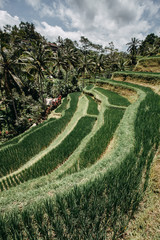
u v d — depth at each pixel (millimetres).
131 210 3850
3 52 17188
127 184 4031
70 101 28438
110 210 3646
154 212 3760
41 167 9141
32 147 12859
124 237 3363
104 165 5793
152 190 4355
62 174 7535
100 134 10797
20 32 47094
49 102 33000
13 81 19609
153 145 6305
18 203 4441
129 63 48219
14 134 20422
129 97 20188
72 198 3725
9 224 3303
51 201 3824
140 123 8383
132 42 42312
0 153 11914
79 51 65938
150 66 26625
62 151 10531
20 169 9992
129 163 5086
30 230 3273
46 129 16109
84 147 9742
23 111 25562
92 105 22250
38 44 22953
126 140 7055
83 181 4953
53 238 3361
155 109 9812
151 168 5012
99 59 43875
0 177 10078
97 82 32438
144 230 3402
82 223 3348
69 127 15750
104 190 4129
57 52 34875
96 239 3160
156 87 18891
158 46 46219
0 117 22250
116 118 13508
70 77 47656
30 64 20766
